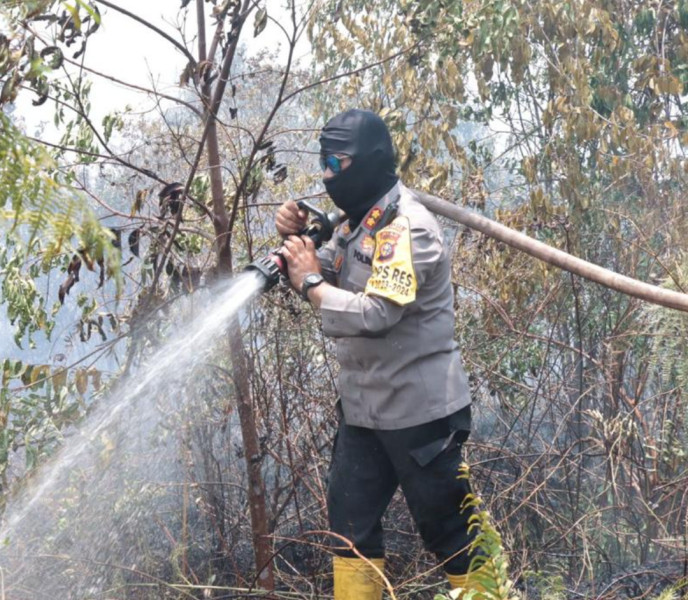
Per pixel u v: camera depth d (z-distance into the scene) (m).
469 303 4.29
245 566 3.64
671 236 4.91
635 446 4.52
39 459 3.25
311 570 3.53
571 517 3.94
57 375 3.17
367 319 2.53
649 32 6.06
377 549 2.84
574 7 4.95
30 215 0.92
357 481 2.83
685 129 5.82
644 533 4.06
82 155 3.36
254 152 3.06
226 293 2.76
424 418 2.67
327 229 2.74
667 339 3.74
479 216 2.98
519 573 3.44
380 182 2.70
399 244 2.59
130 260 3.11
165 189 3.12
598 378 4.65
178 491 3.57
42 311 3.40
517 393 4.49
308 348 3.67
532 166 4.95
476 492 3.73
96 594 3.15
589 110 4.89
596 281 2.88
